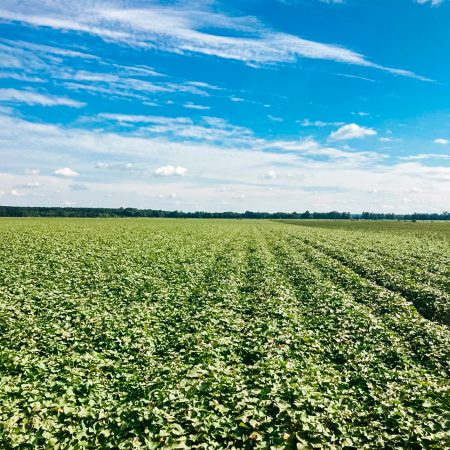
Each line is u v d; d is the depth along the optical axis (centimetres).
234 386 1071
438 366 1288
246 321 1778
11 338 1451
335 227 11012
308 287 2378
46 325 1596
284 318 1761
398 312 1894
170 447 847
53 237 5391
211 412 951
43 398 1017
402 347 1423
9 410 957
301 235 7062
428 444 843
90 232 6619
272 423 914
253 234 7288
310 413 940
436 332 1540
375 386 1121
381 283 2664
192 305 1972
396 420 922
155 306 1930
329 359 1360
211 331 1545
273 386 1062
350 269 3105
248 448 861
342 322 1698
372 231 8800
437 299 2119
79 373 1171
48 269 2780
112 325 1602
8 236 5359
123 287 2272
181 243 4969
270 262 3384
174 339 1490
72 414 956
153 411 937
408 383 1123
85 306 1891
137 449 838
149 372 1202
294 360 1281
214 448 854
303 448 834
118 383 1139
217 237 6234
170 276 2673
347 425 912
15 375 1166
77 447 848
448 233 8119
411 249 4534
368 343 1464
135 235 6138
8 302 1911
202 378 1139
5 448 841
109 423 929
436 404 1001
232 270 2978
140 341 1455
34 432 897
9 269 2731
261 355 1333
